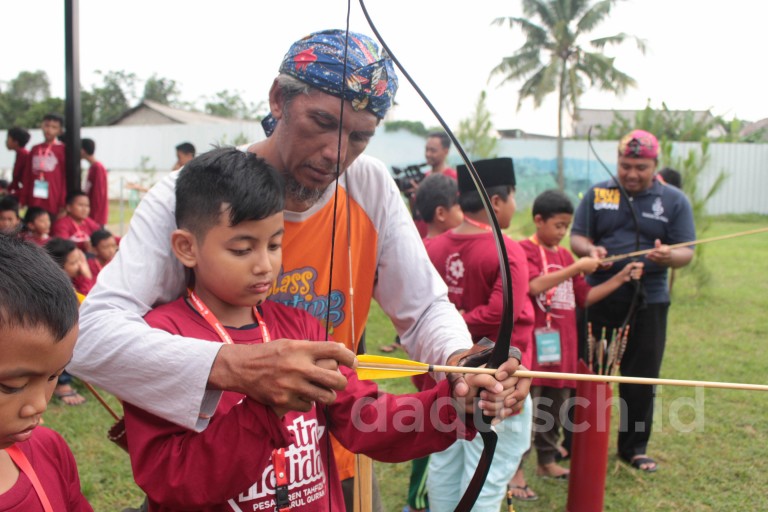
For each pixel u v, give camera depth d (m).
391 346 5.79
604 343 3.52
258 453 1.24
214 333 1.46
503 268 1.33
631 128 24.08
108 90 48.16
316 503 1.51
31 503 1.24
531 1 28.67
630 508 3.29
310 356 1.20
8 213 5.63
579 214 4.06
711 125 22.36
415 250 1.84
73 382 4.87
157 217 1.55
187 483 1.25
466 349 1.58
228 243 1.39
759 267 10.76
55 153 7.63
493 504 2.68
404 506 3.30
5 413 1.08
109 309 1.41
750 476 3.60
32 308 1.07
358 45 1.53
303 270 1.75
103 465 3.57
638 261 3.76
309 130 1.52
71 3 6.20
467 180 3.08
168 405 1.29
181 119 37.41
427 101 1.42
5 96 39.50
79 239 6.46
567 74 29.28
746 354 5.71
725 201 22.14
